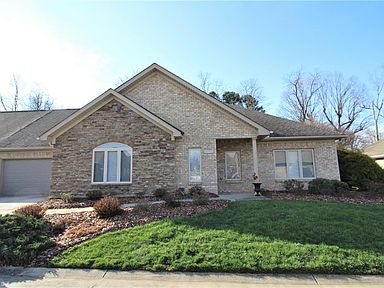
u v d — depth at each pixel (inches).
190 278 214.4
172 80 653.9
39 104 1542.8
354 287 195.3
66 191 566.3
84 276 221.6
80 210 430.6
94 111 587.5
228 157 692.1
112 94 584.1
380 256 233.8
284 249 245.4
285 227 295.7
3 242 266.4
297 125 740.7
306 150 691.4
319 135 674.8
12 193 716.0
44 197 652.1
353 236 273.4
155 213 370.6
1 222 301.3
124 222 334.3
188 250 250.1
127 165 572.4
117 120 582.2
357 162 696.4
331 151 681.6
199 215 351.3
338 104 1615.4
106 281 211.8
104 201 378.0
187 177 605.9
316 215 336.5
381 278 209.0
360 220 321.4
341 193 573.9
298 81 1690.5
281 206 387.2
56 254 258.2
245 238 271.6
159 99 650.8
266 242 262.4
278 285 200.2
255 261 228.7
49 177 716.7
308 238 269.4
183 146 619.8
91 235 297.9
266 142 695.1
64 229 325.1
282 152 693.3
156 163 569.0
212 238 273.4
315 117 1651.1
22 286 205.3
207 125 628.1
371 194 587.5
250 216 339.0
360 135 1574.8
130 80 656.4
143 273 224.2
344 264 222.1
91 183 565.6
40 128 797.9
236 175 684.1
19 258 247.8
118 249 258.7
